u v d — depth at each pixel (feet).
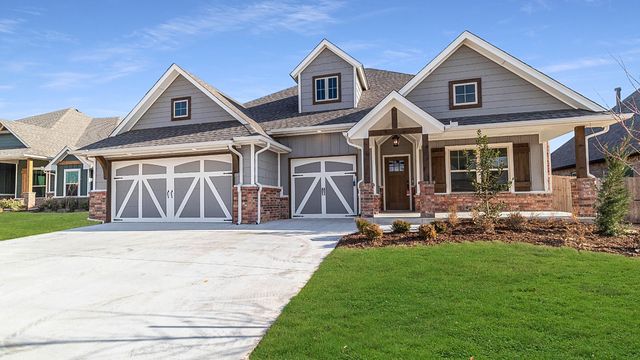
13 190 87.25
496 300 15.40
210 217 47.37
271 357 11.56
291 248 27.25
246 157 44.91
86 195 77.30
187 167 48.93
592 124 37.32
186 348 12.59
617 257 21.62
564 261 20.79
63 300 17.48
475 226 30.25
